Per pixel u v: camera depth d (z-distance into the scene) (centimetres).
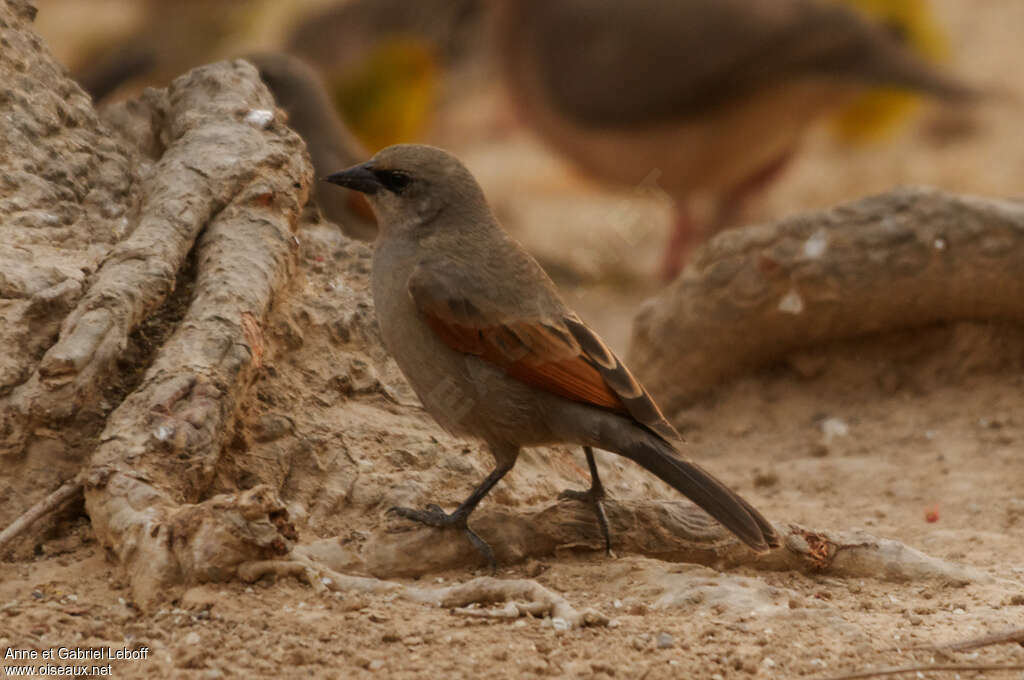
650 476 1226
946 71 2630
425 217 980
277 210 1098
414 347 964
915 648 820
